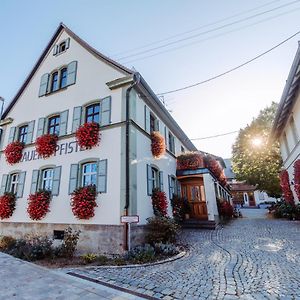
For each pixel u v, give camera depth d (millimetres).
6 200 11188
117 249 7773
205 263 6293
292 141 14188
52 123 11828
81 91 11023
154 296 4285
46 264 6855
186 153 15641
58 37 13477
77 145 10031
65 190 9656
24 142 12500
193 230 12398
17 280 5363
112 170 8797
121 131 9125
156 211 9867
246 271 5449
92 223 8523
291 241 8445
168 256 7254
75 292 4590
